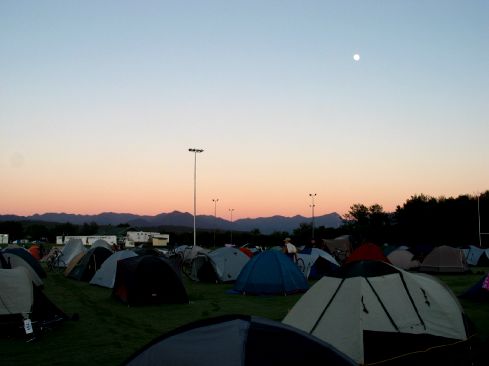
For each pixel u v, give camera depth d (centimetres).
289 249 2062
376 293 794
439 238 5784
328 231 7150
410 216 6125
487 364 735
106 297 1595
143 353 477
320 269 2134
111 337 968
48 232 10325
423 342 806
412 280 839
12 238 9925
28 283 1043
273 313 1242
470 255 3241
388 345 783
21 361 796
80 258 2320
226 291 1725
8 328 980
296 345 457
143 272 1406
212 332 471
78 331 1027
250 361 430
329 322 783
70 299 1543
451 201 6044
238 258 2117
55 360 802
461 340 816
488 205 5731
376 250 2173
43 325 1007
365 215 7281
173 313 1253
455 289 1791
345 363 460
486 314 1187
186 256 2719
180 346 463
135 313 1255
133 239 7600
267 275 1625
